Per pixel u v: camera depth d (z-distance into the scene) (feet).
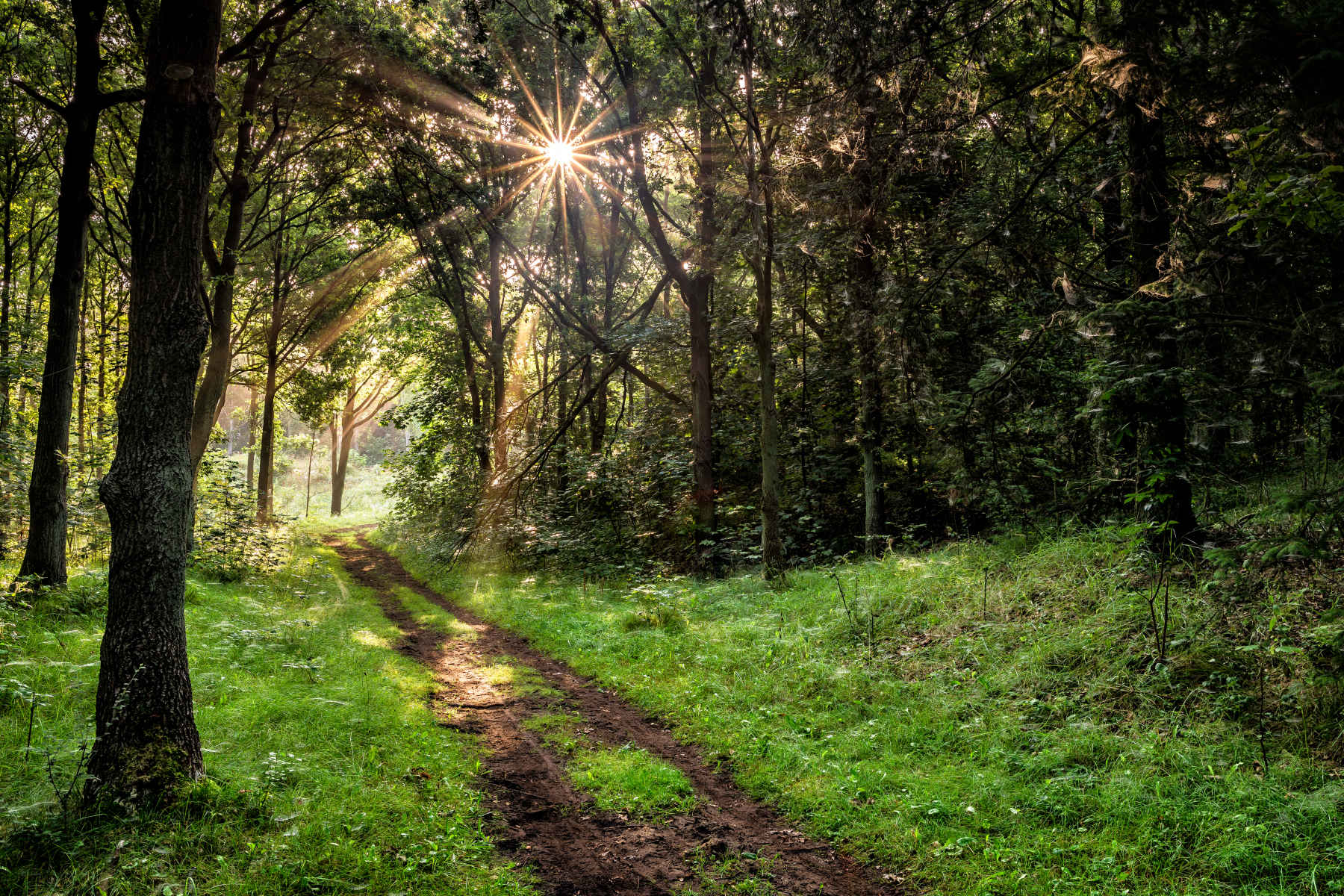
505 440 69.62
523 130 59.21
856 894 14.69
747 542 52.06
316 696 23.61
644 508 55.83
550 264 76.23
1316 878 12.79
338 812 16.15
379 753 20.12
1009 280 34.06
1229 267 18.86
